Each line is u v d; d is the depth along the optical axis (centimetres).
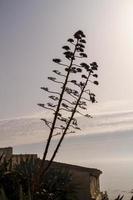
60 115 1284
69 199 1288
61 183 1300
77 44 1277
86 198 2097
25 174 1257
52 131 1281
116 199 1025
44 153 1276
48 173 1316
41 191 1242
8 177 1223
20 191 895
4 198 875
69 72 1293
